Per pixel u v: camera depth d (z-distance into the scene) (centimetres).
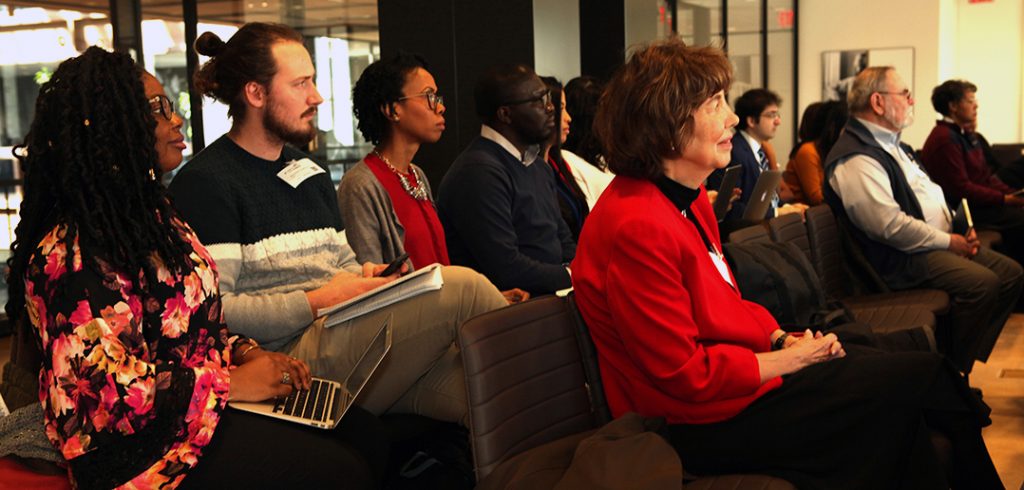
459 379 250
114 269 165
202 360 179
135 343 167
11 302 172
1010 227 610
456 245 334
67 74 168
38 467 167
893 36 1069
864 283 409
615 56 566
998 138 1211
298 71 241
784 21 1062
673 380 184
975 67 1210
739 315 202
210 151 241
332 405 201
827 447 183
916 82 1066
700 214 225
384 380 240
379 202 301
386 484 258
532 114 327
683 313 186
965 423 211
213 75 244
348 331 233
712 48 198
